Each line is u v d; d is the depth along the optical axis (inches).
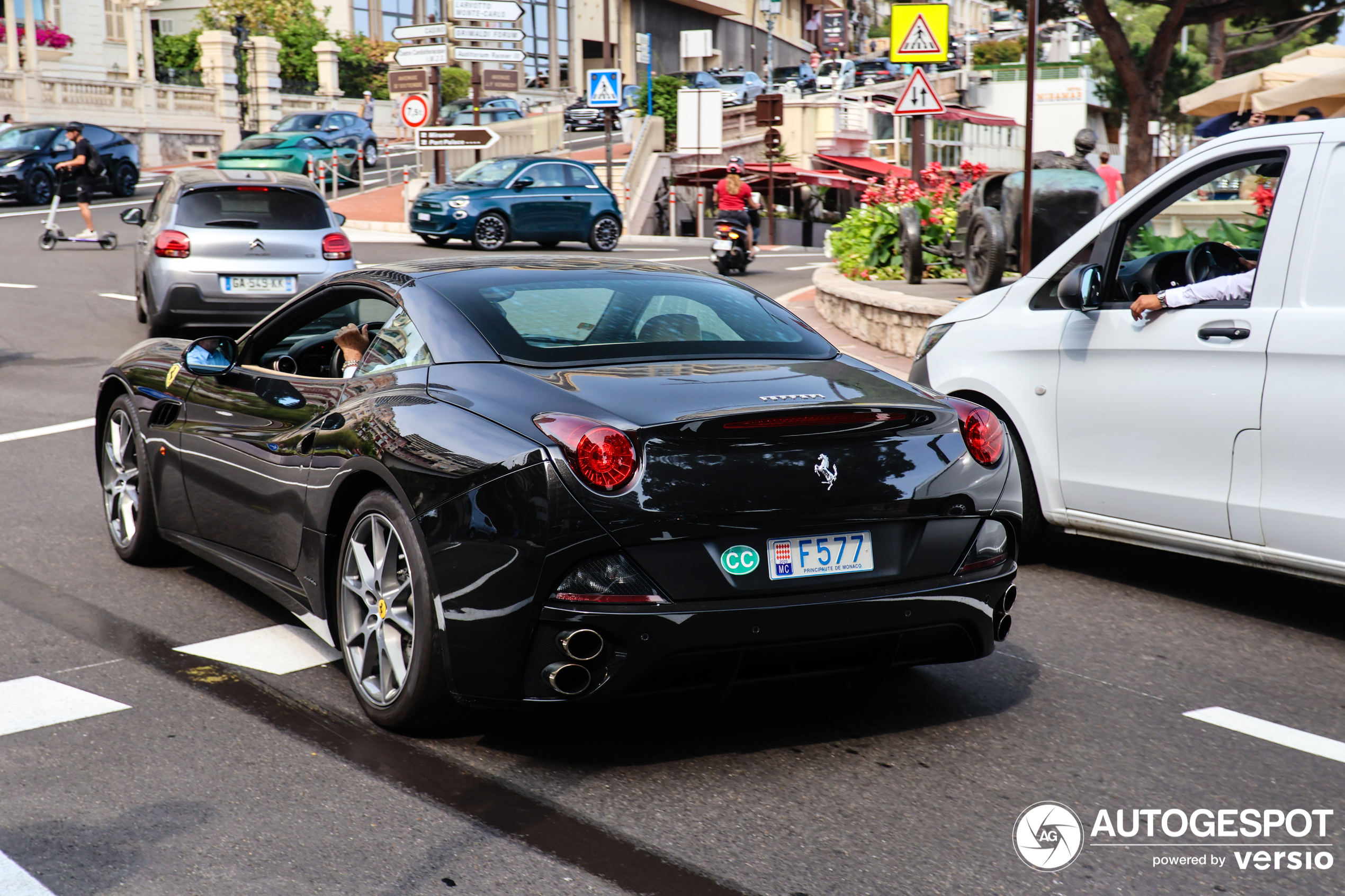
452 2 1046.4
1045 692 170.9
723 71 2338.8
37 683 166.4
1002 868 120.9
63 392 403.5
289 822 127.3
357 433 154.6
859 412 140.9
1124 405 210.1
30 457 313.3
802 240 1438.2
